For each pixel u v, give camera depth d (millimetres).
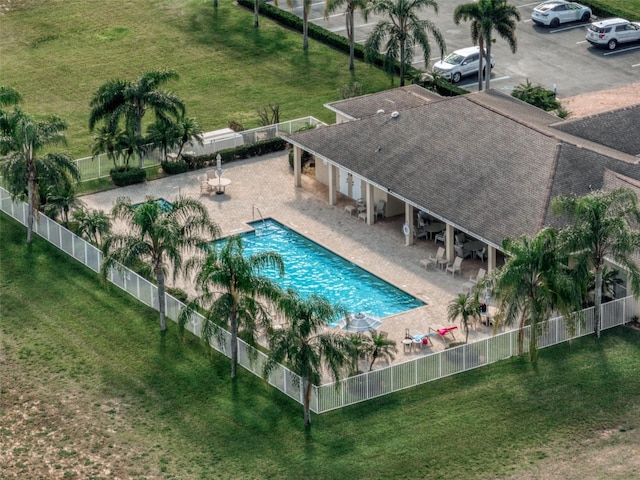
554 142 69312
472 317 63250
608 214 60062
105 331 63781
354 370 58781
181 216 70375
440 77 87500
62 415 57969
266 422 57000
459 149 71125
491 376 59344
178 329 59531
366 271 68938
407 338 61594
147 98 78000
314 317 55469
